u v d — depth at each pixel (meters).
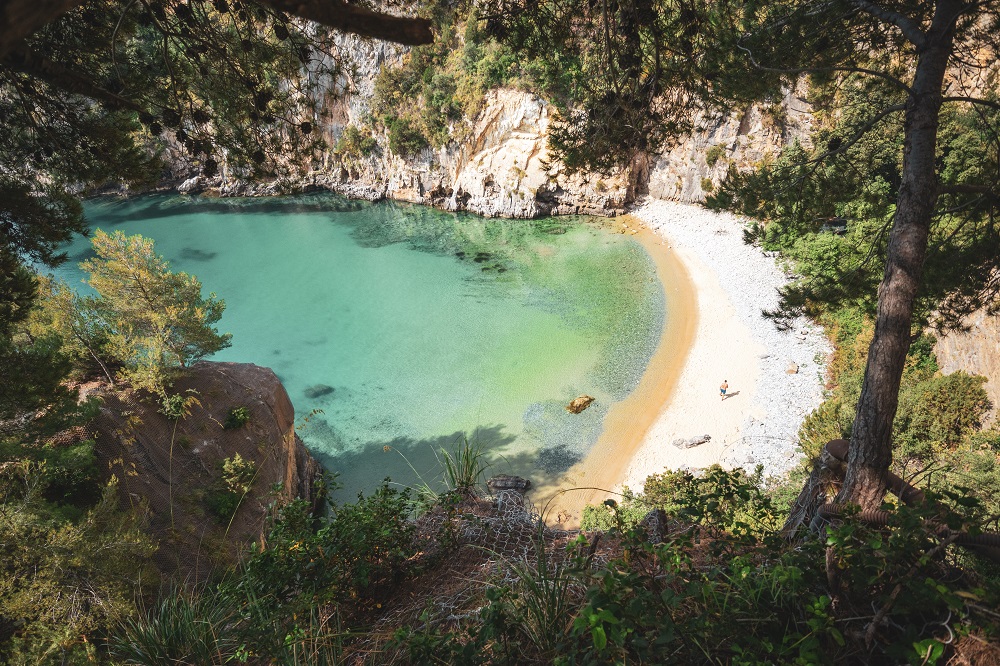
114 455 29.08
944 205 12.27
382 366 51.41
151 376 30.80
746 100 9.51
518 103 75.00
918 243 6.72
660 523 5.41
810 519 6.25
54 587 15.64
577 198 77.00
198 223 86.25
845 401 30.00
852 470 6.24
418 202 87.94
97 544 17.48
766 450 35.66
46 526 16.66
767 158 64.44
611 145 8.46
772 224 13.84
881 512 4.27
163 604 5.31
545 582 4.28
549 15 7.50
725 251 62.47
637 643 3.15
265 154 7.44
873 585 3.66
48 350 14.06
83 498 27.11
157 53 6.93
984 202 10.73
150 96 7.09
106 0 6.38
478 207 81.50
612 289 59.56
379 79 80.94
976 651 3.16
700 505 4.71
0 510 16.84
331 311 61.59
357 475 39.97
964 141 16.83
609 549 5.31
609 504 5.75
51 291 31.16
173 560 26.83
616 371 47.06
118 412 30.42
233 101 7.09
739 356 45.69
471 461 7.37
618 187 74.75
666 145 8.86
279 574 5.54
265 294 66.06
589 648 3.41
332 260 73.19
